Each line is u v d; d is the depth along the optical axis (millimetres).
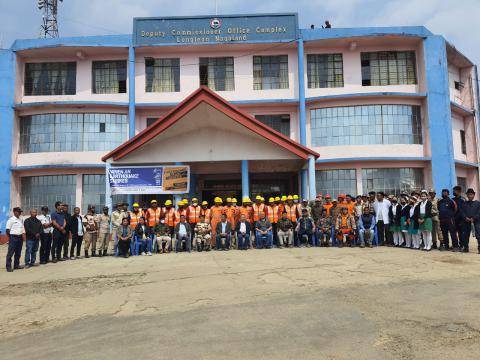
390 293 6820
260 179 21875
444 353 4246
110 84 20859
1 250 17047
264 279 8391
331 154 20000
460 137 22641
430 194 12695
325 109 20344
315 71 20812
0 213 19531
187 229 13789
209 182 21812
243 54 20969
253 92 20734
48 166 19656
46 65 20953
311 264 10023
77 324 5977
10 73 20172
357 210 14047
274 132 15070
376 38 20016
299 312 5867
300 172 18531
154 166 15094
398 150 19844
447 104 19875
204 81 20953
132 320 5973
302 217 14172
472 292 6730
